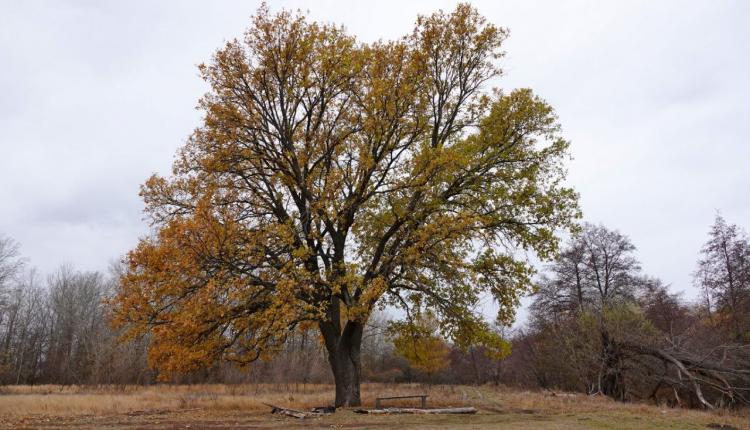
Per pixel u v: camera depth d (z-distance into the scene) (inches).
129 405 845.2
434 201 687.1
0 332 2593.5
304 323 669.3
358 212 786.8
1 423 612.4
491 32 774.5
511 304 705.6
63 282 2492.6
